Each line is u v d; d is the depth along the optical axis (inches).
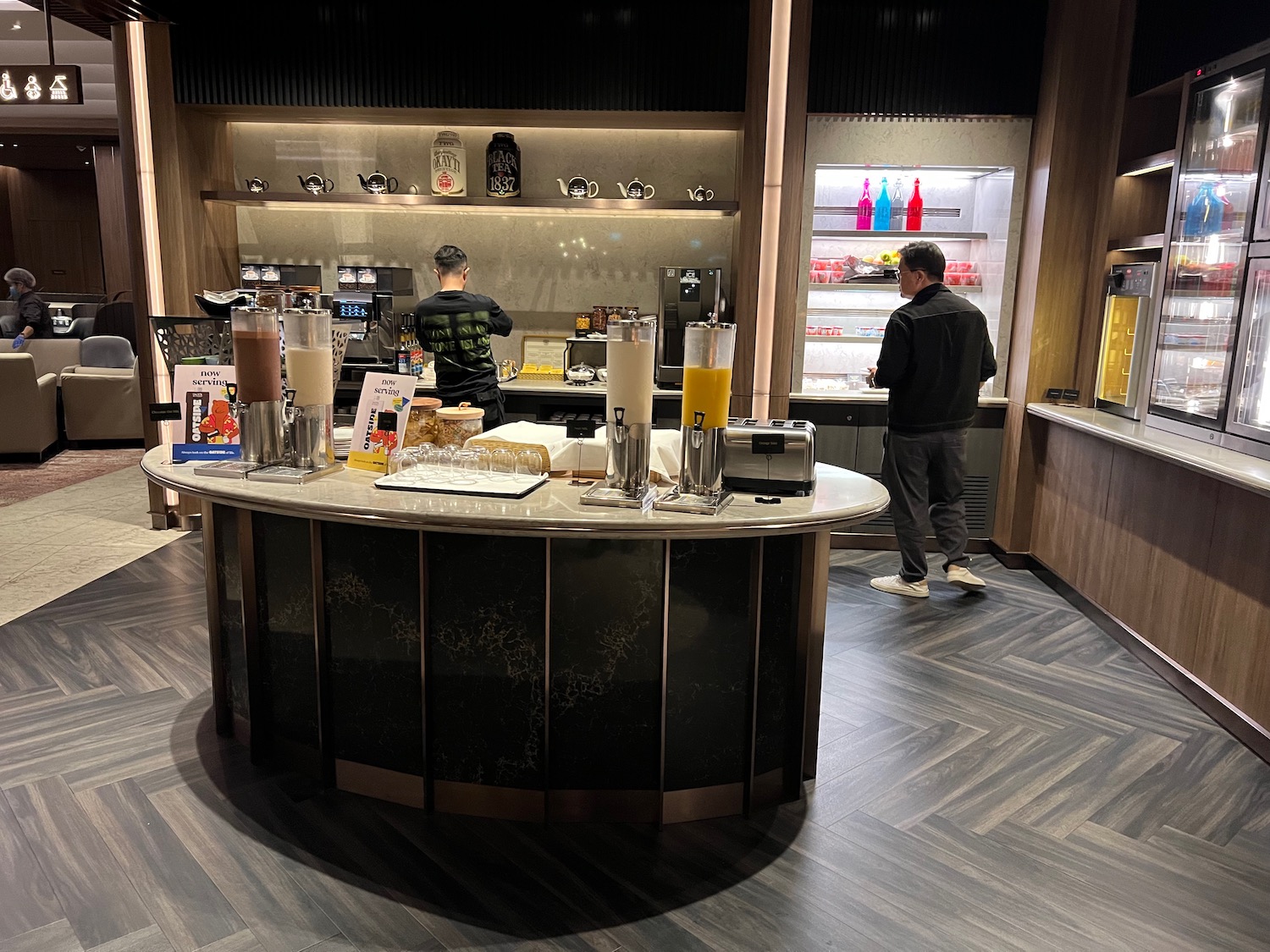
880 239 216.4
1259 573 122.0
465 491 96.0
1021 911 88.7
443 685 102.3
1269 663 119.6
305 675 109.5
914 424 179.2
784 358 208.4
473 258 234.1
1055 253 194.9
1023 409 201.5
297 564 107.0
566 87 201.5
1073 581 182.2
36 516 229.0
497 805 103.8
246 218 233.3
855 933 85.3
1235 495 127.9
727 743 104.1
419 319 182.4
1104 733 126.3
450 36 201.0
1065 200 193.2
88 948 80.7
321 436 106.2
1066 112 189.6
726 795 105.1
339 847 97.0
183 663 143.7
